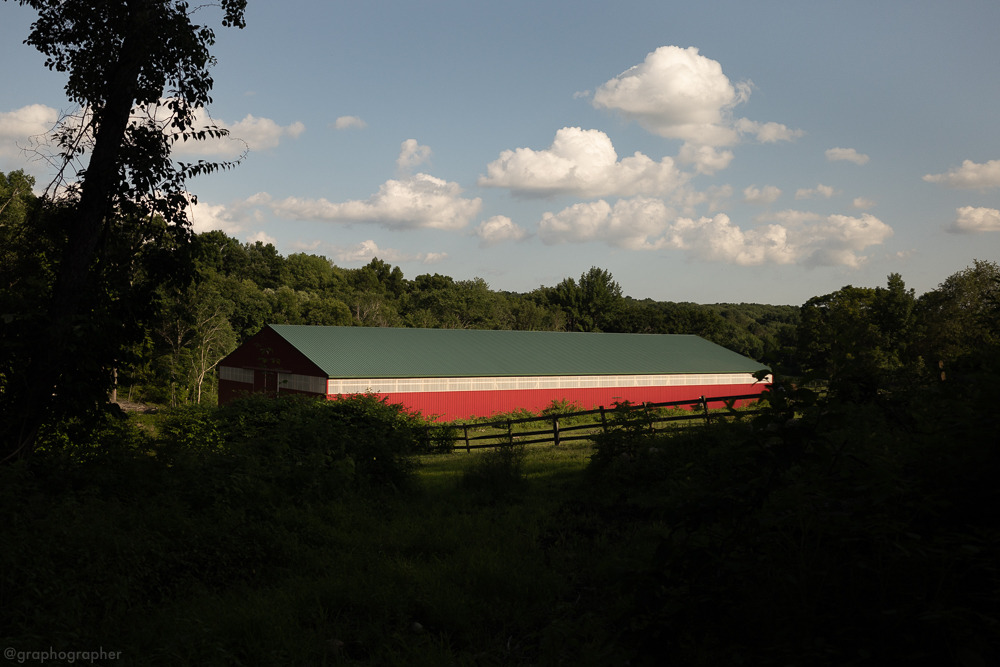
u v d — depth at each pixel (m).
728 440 12.45
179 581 7.00
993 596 3.38
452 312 106.75
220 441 14.84
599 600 6.79
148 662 4.96
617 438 13.12
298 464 11.84
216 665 5.02
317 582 7.24
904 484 4.20
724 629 4.19
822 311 71.00
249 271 123.31
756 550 4.41
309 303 86.25
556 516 10.52
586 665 5.07
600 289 122.06
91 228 11.62
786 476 4.64
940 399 4.89
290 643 5.66
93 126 11.88
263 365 43.88
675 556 4.40
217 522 8.93
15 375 10.74
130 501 9.31
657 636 4.23
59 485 9.49
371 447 14.02
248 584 7.38
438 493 13.05
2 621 5.42
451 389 41.28
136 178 12.02
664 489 11.09
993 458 3.98
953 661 3.34
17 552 6.23
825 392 4.50
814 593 4.04
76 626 5.44
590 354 50.03
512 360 45.59
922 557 3.65
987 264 54.47
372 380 38.62
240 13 12.45
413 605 6.69
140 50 11.46
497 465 13.91
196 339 54.41
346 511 10.62
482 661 5.56
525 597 6.97
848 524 4.16
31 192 35.22
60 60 12.26
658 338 57.88
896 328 64.12
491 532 9.45
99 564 6.55
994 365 4.41
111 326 11.73
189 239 13.09
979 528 3.78
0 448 10.63
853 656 3.54
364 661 5.59
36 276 11.86
